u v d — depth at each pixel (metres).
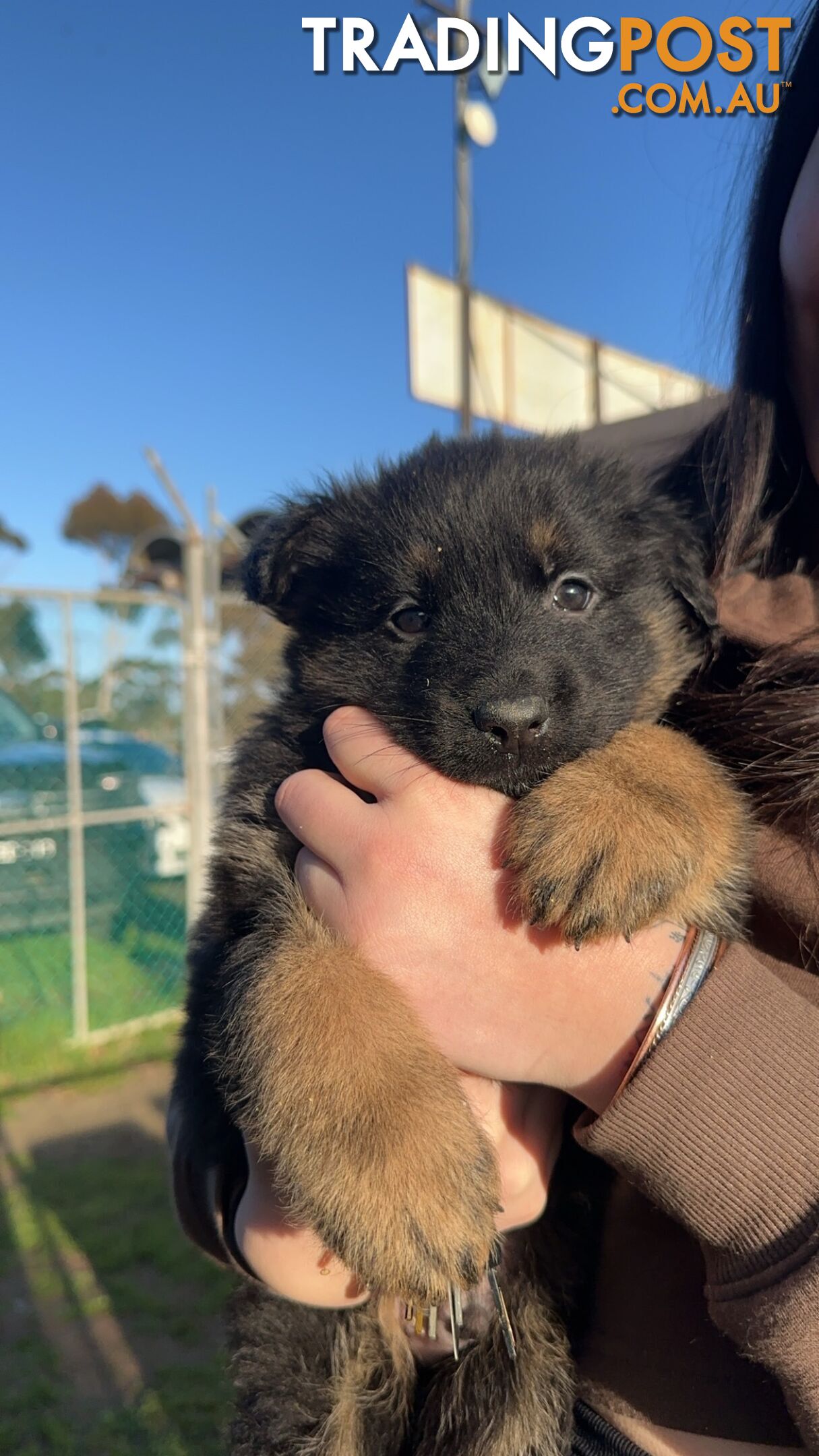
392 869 0.24
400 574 0.31
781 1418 0.19
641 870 0.22
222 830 0.31
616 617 0.31
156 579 1.84
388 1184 0.21
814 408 0.27
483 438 0.38
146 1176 0.79
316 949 0.25
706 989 0.20
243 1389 0.31
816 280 0.25
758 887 0.24
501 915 0.23
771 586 0.28
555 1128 0.26
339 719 0.29
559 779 0.25
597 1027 0.21
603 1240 0.25
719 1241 0.18
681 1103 0.19
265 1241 0.25
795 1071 0.18
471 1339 0.28
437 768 0.27
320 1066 0.22
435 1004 0.23
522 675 0.27
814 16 0.26
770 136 0.28
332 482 0.37
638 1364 0.22
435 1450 0.28
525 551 0.30
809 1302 0.16
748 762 0.26
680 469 0.36
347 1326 0.30
